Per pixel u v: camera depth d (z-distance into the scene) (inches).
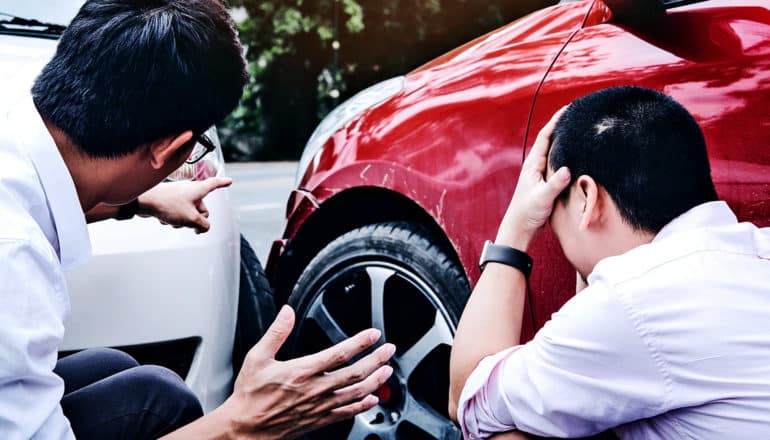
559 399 42.3
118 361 58.4
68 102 40.4
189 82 41.4
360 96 88.4
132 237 67.0
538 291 64.2
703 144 43.3
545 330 43.4
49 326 37.4
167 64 40.6
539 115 64.6
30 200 39.4
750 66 54.6
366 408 45.1
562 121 47.2
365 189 79.5
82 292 64.9
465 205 69.2
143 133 41.5
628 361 40.4
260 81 999.6
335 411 44.4
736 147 54.3
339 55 1002.7
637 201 42.6
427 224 77.2
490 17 954.7
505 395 44.4
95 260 65.2
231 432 43.6
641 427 43.4
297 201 86.6
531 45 69.3
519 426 44.5
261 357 43.5
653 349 39.9
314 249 88.3
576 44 65.1
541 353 43.1
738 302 39.7
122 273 66.0
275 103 1008.2
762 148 53.2
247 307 86.6
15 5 84.9
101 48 40.3
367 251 77.9
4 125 39.8
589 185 43.7
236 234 80.0
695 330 39.4
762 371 38.9
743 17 56.6
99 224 66.5
